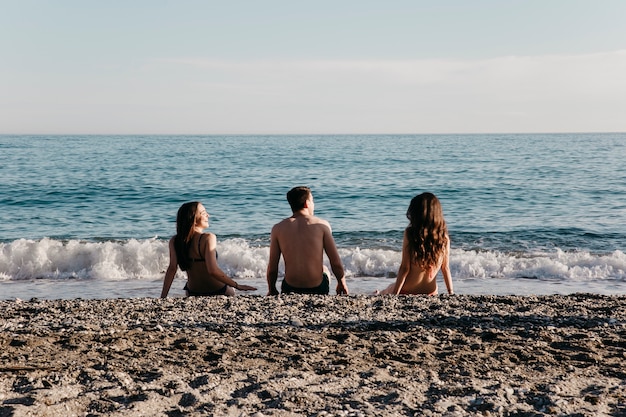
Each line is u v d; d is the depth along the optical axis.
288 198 7.01
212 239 6.79
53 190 26.27
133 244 12.29
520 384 3.54
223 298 6.37
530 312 5.53
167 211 21.44
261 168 39.88
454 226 17.73
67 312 5.65
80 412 3.03
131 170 37.56
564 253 12.75
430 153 60.09
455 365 3.93
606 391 3.41
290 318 5.27
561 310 5.66
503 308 5.71
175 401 3.22
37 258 11.43
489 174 34.88
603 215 19.73
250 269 11.38
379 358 4.07
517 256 12.68
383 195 25.75
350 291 9.52
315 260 6.77
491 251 13.64
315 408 3.13
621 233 16.09
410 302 6.00
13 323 5.04
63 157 52.12
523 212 20.73
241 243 14.51
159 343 4.36
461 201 23.86
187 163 44.38
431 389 3.45
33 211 21.28
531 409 3.16
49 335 4.51
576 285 10.26
